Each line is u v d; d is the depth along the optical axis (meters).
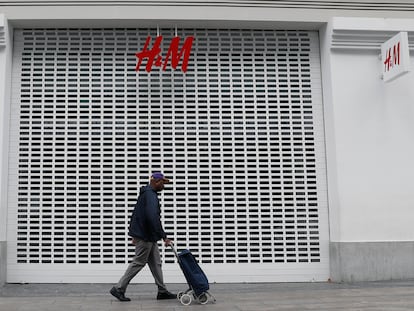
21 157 9.79
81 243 9.66
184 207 9.82
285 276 9.79
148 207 7.40
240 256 9.79
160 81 10.12
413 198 9.80
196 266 7.37
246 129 10.09
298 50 10.34
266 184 9.97
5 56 9.66
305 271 9.82
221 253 9.75
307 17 10.04
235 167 9.97
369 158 9.80
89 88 10.04
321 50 10.33
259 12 9.95
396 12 10.19
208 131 10.04
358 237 9.62
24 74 10.02
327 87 10.08
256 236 9.84
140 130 9.97
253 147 10.04
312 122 10.21
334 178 9.77
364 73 10.03
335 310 6.68
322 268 9.85
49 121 9.90
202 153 9.97
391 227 9.70
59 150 9.84
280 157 10.05
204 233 9.80
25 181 9.73
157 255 7.82
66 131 9.89
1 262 9.28
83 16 9.71
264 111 10.16
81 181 9.77
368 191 9.73
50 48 10.10
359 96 9.95
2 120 9.50
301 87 10.28
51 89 10.00
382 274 9.59
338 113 9.86
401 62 9.13
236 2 9.91
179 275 9.66
